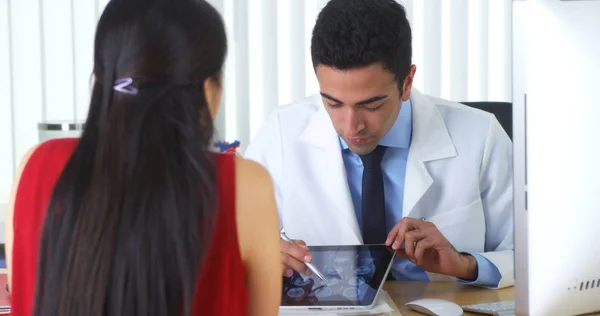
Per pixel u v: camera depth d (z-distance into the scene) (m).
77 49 2.75
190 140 0.95
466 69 2.88
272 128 2.10
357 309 1.46
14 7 2.72
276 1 2.79
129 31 0.96
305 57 2.82
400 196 1.94
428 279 1.85
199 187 0.94
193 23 0.98
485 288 1.72
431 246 1.70
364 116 1.70
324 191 1.97
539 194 1.05
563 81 1.04
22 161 1.06
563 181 1.05
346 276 1.56
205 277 1.00
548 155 1.04
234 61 2.79
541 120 1.04
